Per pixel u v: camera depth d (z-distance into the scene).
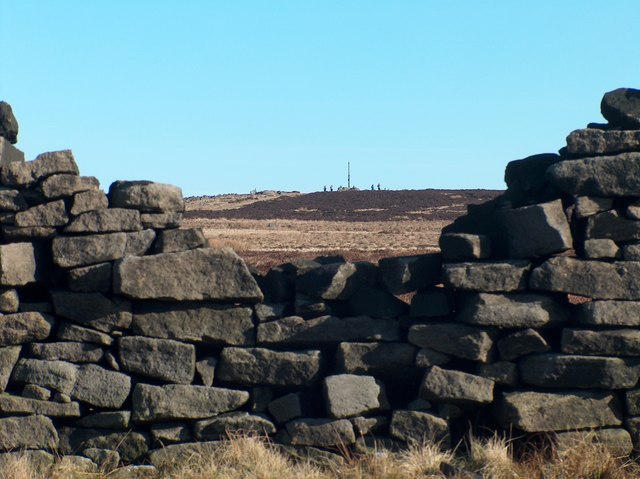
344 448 13.50
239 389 14.25
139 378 14.25
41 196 14.21
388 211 119.12
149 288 13.90
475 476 12.22
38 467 13.80
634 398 13.48
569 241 13.71
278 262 46.50
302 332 14.16
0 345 14.05
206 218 113.88
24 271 13.97
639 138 13.69
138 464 13.92
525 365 13.65
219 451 13.69
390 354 13.99
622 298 13.48
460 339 13.73
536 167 14.75
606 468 12.59
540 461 12.92
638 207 13.65
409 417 13.71
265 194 155.38
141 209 14.23
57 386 13.93
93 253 14.06
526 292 13.76
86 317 14.18
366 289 14.32
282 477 12.73
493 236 14.52
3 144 14.53
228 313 14.19
